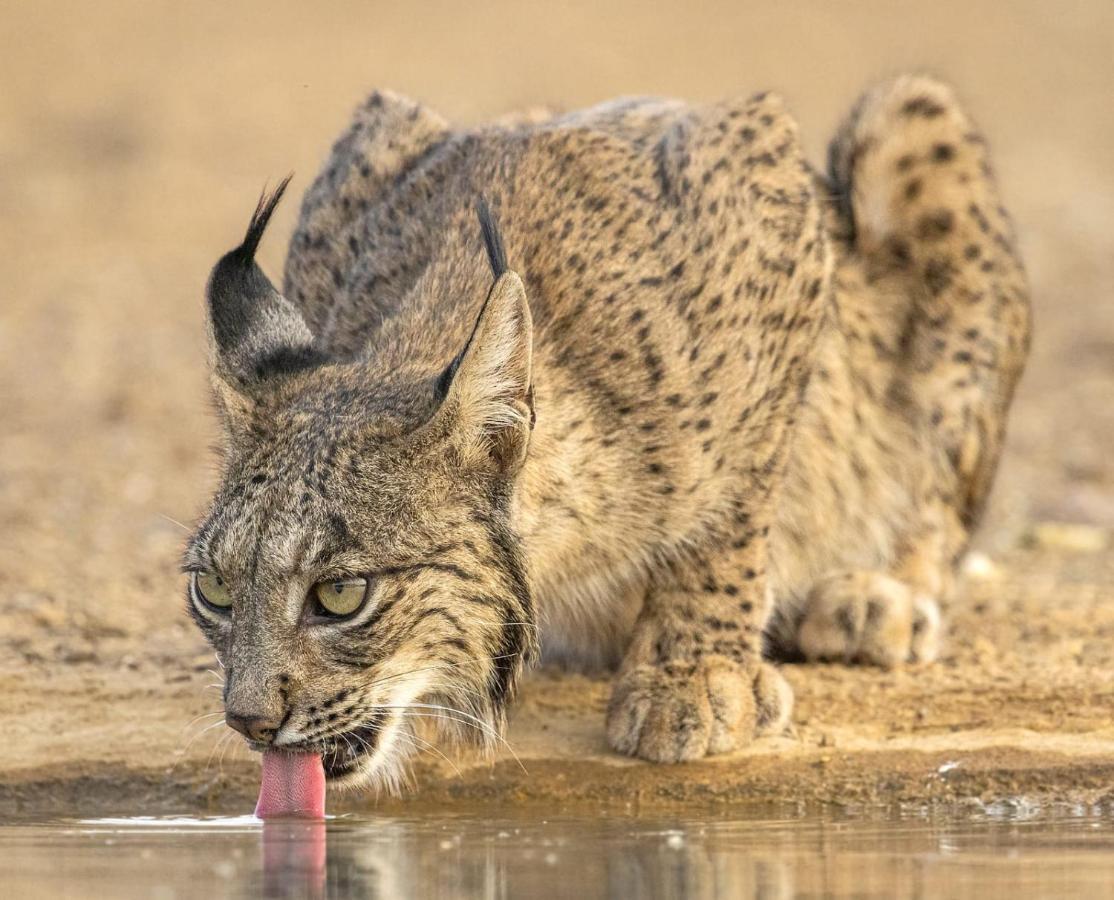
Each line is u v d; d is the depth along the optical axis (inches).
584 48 1541.6
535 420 357.7
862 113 502.6
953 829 352.2
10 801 391.5
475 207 400.5
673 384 390.9
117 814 381.1
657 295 394.9
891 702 424.5
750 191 422.9
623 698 403.2
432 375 362.6
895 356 495.5
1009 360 513.0
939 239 495.2
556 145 412.2
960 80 1473.9
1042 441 758.5
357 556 338.3
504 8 1694.1
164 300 994.1
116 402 802.8
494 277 352.2
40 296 1000.9
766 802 385.7
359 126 454.0
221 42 1585.9
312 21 1652.3
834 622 453.7
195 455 728.3
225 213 1161.4
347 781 353.4
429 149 444.1
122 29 1619.1
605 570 402.0
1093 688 426.6
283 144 1298.0
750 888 292.0
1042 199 1161.4
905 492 495.8
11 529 615.5
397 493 342.6
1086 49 1563.7
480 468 350.6
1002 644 473.7
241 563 337.4
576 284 388.5
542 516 372.8
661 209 406.9
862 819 366.3
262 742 341.7
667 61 1493.6
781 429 418.0
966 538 515.2
